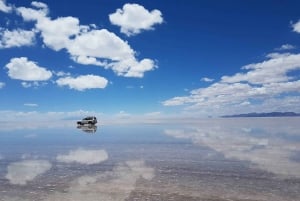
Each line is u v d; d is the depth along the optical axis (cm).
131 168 2356
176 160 2661
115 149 3503
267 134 5619
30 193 1720
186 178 1997
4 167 2473
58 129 9256
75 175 2144
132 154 3070
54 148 3716
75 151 3397
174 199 1559
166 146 3703
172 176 2061
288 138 4625
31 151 3450
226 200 1538
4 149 3672
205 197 1585
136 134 6109
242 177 2000
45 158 2911
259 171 2167
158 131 7306
